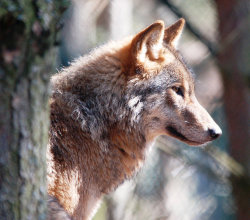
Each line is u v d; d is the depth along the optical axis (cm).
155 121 961
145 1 2994
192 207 2523
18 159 465
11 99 452
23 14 439
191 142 977
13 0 436
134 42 903
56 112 855
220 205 2434
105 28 2456
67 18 2047
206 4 2469
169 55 973
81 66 929
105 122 901
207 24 2445
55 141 830
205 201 2520
